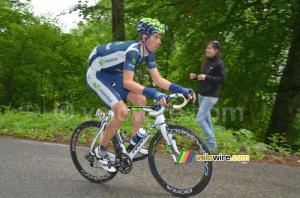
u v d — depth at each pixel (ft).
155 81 10.87
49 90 53.21
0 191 10.73
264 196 10.64
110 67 10.73
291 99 25.63
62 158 14.40
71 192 10.77
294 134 26.81
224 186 11.42
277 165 13.93
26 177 12.00
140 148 10.75
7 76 45.60
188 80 28.63
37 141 17.49
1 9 41.91
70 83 48.93
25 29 42.55
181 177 10.82
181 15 26.61
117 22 32.19
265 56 27.27
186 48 29.01
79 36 51.01
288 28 24.95
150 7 28.73
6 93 47.24
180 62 30.01
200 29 27.63
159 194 10.70
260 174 12.66
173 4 27.32
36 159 14.12
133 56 10.09
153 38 10.18
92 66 11.19
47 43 44.14
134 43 10.34
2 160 13.84
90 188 11.15
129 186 11.39
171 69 30.66
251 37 26.96
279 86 26.32
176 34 27.63
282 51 27.45
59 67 46.60
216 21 27.25
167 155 12.71
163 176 10.98
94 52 11.16
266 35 25.70
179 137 11.21
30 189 10.94
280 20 24.90
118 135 11.16
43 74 49.34
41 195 10.50
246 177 12.32
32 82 49.01
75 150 12.19
